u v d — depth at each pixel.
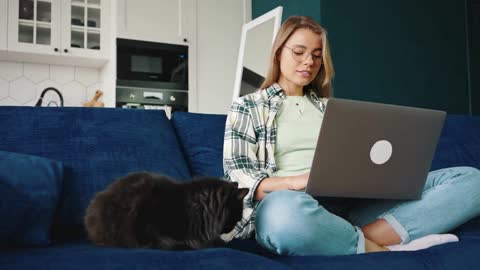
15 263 0.90
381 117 1.26
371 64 4.14
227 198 1.28
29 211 1.22
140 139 1.63
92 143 1.54
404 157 1.34
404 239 1.39
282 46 1.75
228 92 4.41
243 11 4.56
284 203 1.23
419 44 4.42
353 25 4.07
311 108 1.73
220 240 1.31
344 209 1.57
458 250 1.25
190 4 4.27
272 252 1.28
